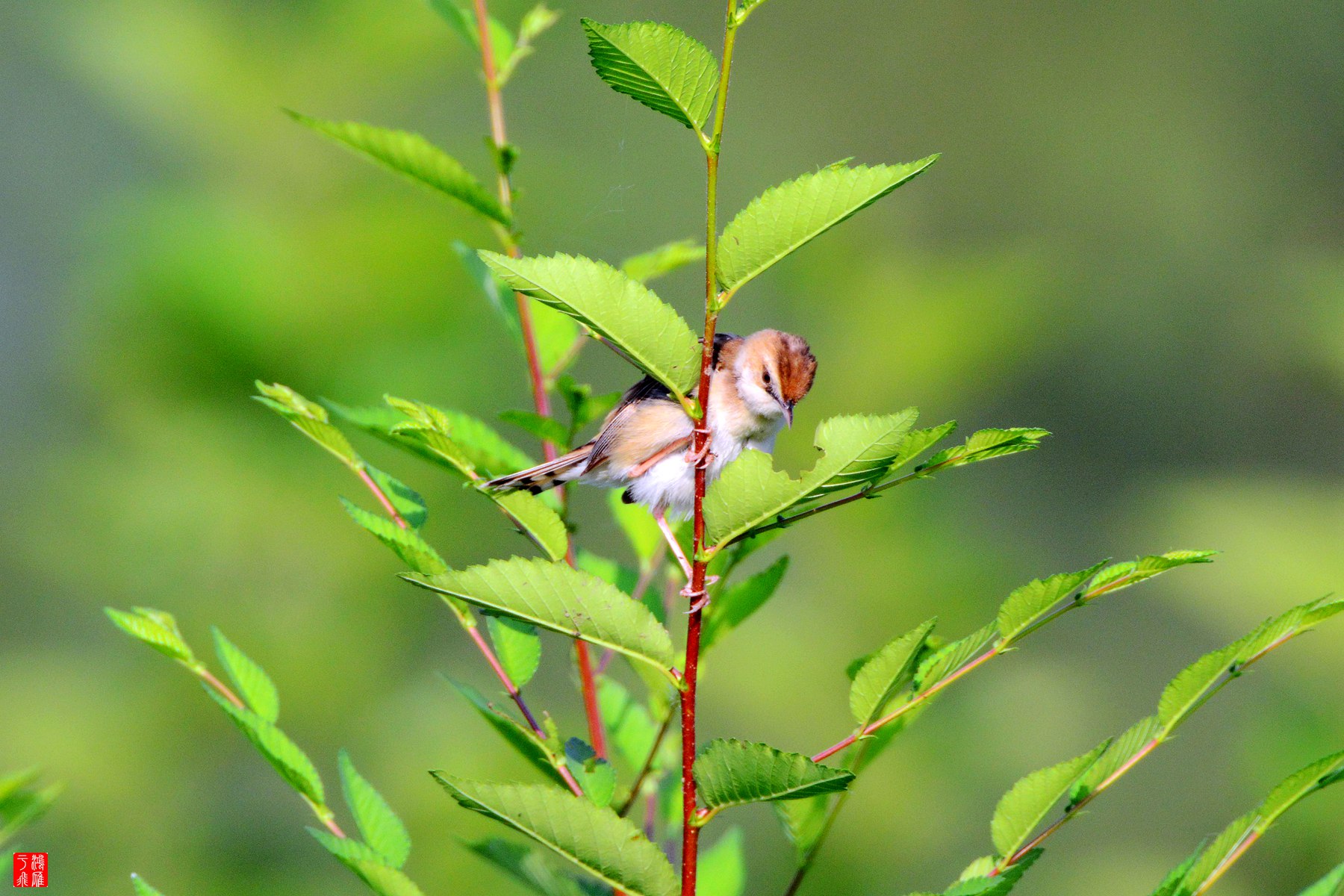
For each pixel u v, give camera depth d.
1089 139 20.50
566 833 4.10
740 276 4.00
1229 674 4.74
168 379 12.84
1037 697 12.53
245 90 13.35
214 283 12.48
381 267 12.82
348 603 12.98
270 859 12.15
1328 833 11.49
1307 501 15.65
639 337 4.06
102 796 12.21
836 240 15.43
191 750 12.67
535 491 6.75
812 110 20.98
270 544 12.91
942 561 12.54
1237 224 19.78
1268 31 20.61
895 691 4.83
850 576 12.48
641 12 20.02
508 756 12.02
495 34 7.61
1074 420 17.94
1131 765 4.80
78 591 13.34
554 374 7.51
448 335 13.09
